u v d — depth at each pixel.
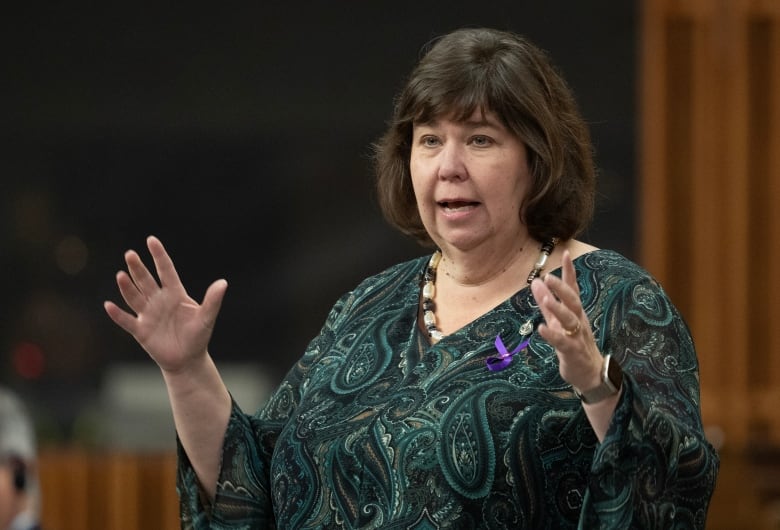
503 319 6.73
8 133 20.17
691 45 19.89
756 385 19.89
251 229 19.86
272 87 19.97
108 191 20.06
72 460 18.03
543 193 6.80
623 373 5.85
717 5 19.73
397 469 6.36
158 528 18.02
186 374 7.05
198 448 7.16
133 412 18.69
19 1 20.20
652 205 19.61
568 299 5.72
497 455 6.21
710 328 19.86
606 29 19.70
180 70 20.11
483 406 6.31
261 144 20.03
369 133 19.88
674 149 19.94
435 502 6.24
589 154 7.10
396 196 7.49
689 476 5.99
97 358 19.50
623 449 5.77
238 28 20.06
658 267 19.66
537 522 6.21
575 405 6.29
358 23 19.91
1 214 20.03
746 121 19.78
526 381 6.38
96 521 17.95
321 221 19.81
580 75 19.70
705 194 19.86
